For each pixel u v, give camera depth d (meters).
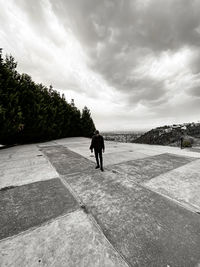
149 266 1.57
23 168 5.54
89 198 3.14
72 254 1.72
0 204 2.94
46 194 3.35
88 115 31.83
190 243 1.90
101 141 5.09
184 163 6.16
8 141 16.06
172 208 2.73
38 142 18.25
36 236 2.02
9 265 1.57
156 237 2.00
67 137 27.56
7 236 2.02
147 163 6.16
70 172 4.95
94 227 2.21
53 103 22.52
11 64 14.68
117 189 3.58
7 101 12.06
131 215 2.52
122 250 1.78
